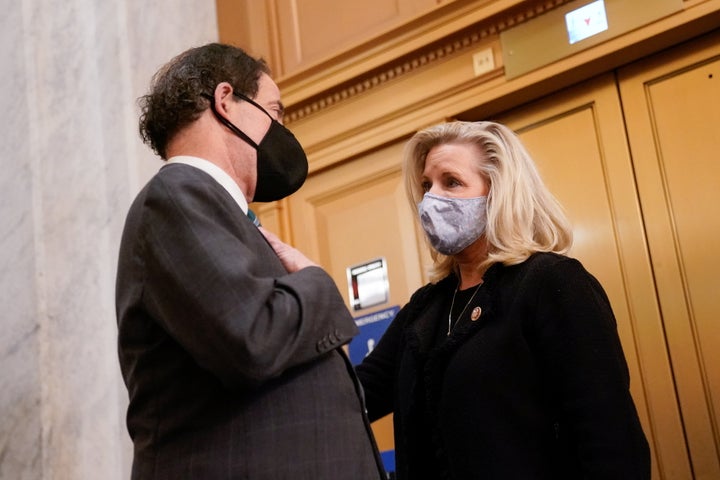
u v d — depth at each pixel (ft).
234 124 4.52
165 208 3.88
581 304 4.97
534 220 5.68
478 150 5.86
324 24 11.28
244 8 11.93
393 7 10.68
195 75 4.53
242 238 4.00
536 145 9.57
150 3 10.12
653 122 8.81
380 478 4.12
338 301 4.14
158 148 4.61
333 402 4.00
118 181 9.12
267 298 3.75
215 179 4.22
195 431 3.87
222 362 3.64
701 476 7.89
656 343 8.38
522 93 9.47
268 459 3.76
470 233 5.66
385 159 10.55
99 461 8.39
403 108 10.27
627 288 8.64
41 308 8.68
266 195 4.72
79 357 8.63
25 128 9.07
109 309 8.73
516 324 5.08
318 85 10.84
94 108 9.36
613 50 8.77
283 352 3.71
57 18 9.47
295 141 4.76
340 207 10.86
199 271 3.70
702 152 8.47
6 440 8.39
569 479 4.85
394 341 6.16
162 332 3.97
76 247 8.89
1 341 8.67
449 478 4.99
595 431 4.64
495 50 9.62
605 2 8.89
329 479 3.82
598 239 8.93
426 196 5.79
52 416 8.48
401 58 10.24
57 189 9.01
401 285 10.16
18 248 8.84
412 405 5.33
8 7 9.43
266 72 4.88
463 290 5.76
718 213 8.26
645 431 8.29
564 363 4.87
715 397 7.95
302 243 11.10
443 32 9.82
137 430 4.08
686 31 8.54
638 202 8.75
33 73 9.21
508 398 4.96
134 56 9.65
